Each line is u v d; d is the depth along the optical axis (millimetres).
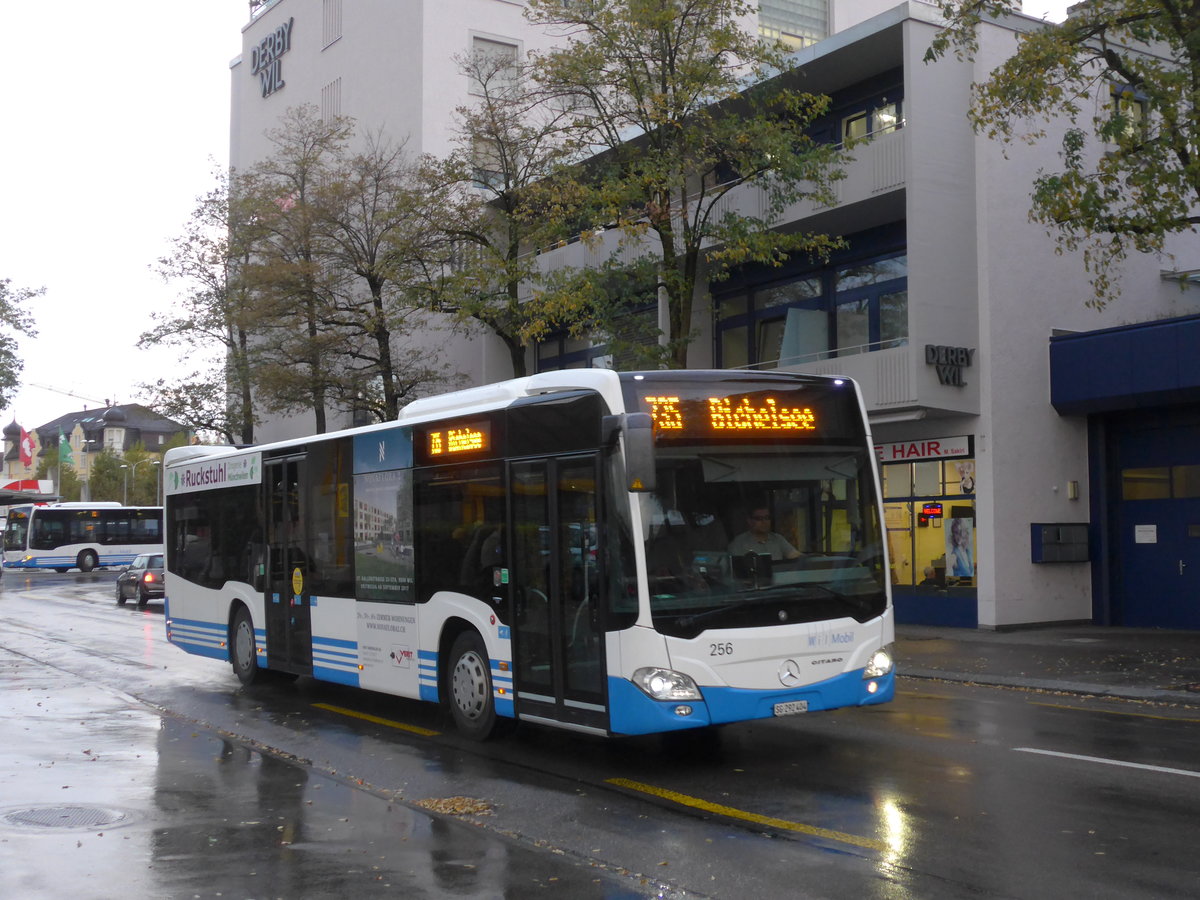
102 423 135625
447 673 11016
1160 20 14695
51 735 11383
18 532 57812
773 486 9008
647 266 20609
